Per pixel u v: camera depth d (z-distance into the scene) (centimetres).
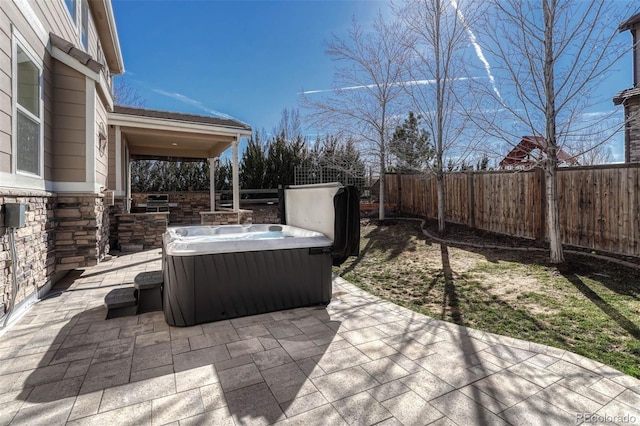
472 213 830
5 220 313
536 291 422
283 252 387
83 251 485
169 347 294
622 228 511
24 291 368
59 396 221
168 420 198
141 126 820
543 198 639
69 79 476
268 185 1406
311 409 208
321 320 360
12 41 336
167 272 345
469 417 200
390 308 399
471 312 378
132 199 1165
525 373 248
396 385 234
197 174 1465
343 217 397
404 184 1148
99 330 329
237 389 230
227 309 360
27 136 385
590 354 274
